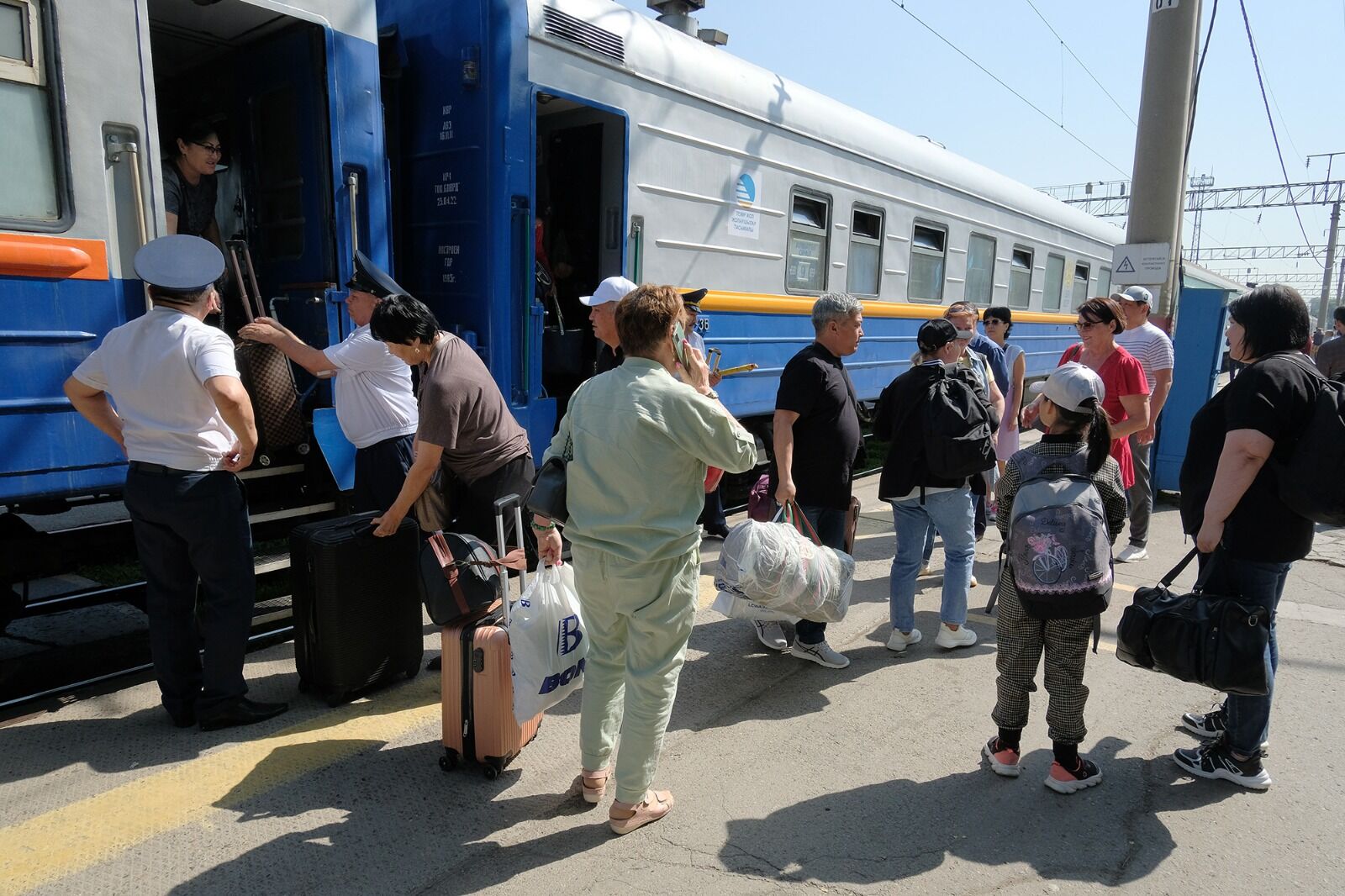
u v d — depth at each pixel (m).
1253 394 2.63
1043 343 12.70
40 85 3.16
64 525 5.07
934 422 3.76
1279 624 4.60
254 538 4.27
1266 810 2.84
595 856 2.53
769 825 2.70
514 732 2.89
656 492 2.43
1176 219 8.79
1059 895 2.41
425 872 2.44
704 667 3.91
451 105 4.78
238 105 4.62
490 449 3.48
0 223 3.06
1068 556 2.70
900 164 8.41
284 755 3.02
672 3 7.04
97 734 3.15
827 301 3.69
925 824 2.73
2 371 3.09
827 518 3.80
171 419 2.89
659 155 5.74
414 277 5.15
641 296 2.50
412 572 3.57
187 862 2.44
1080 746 3.25
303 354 3.67
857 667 3.95
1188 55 8.41
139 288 3.48
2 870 2.38
